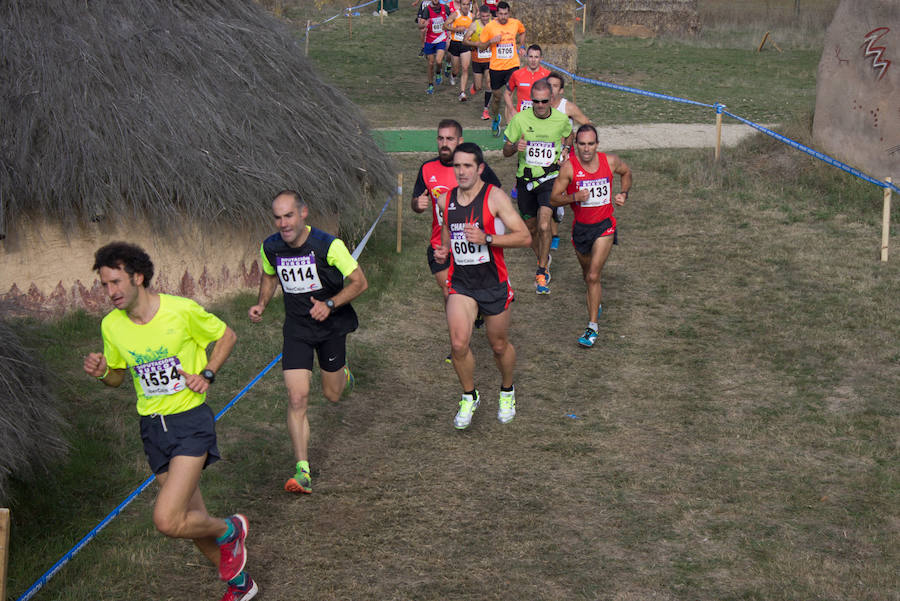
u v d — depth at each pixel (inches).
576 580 256.4
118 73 441.4
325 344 309.9
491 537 279.0
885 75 636.7
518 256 584.7
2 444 261.7
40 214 415.8
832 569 258.8
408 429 355.6
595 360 424.2
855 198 639.1
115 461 320.5
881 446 334.0
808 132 725.3
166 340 227.5
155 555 267.7
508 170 749.3
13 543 265.9
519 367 418.0
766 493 303.6
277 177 452.8
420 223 633.6
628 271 541.3
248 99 470.9
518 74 634.2
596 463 327.0
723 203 657.6
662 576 257.9
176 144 433.4
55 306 429.7
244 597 243.8
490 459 330.6
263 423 356.5
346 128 513.3
